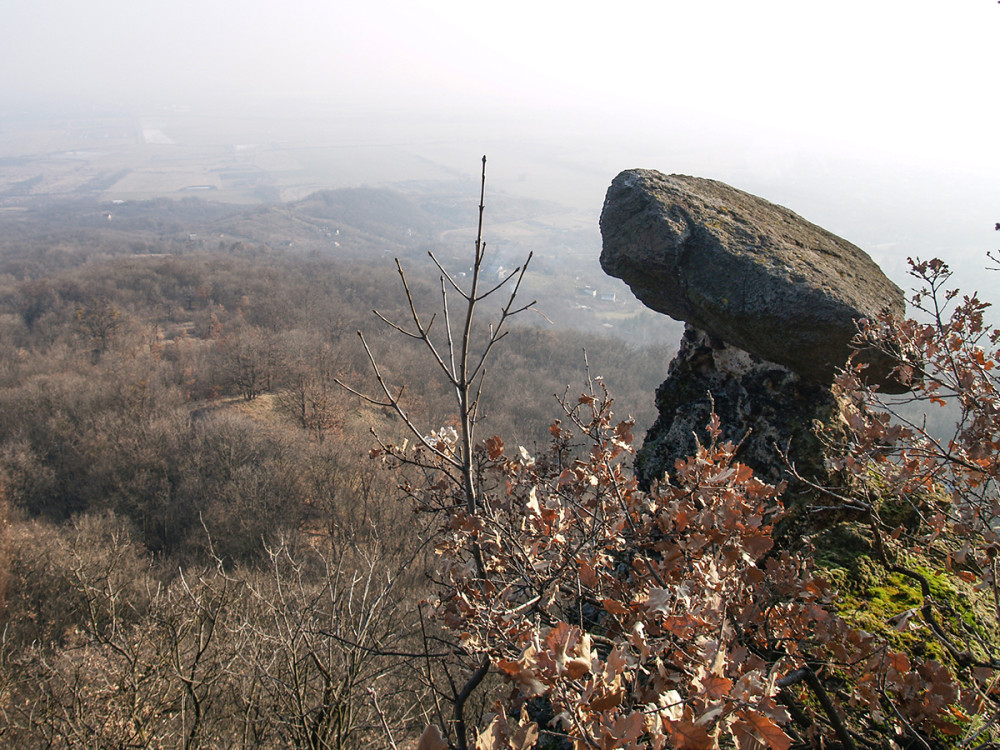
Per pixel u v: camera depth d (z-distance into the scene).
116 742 5.15
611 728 1.02
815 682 1.78
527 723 1.18
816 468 2.89
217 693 5.74
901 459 2.80
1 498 21.08
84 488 25.02
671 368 3.59
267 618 5.44
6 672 7.19
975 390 2.49
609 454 2.12
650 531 2.07
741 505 1.79
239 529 20.56
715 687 1.12
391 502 12.81
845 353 2.74
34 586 13.53
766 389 3.13
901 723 1.61
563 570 1.81
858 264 3.30
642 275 3.10
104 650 5.98
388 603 4.55
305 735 3.97
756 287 2.80
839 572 2.57
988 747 1.72
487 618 1.73
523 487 2.42
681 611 1.54
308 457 22.31
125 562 15.77
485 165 1.70
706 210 3.13
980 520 2.26
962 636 2.27
